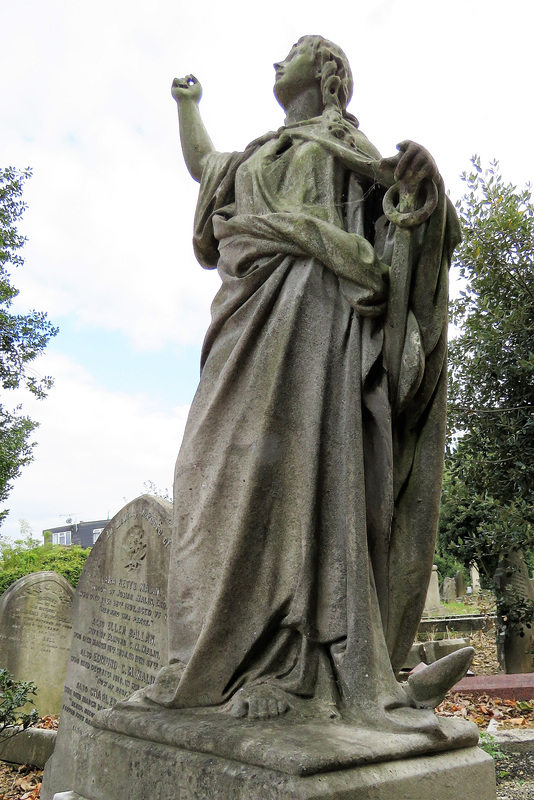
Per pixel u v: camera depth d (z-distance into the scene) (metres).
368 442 2.52
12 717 6.34
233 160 3.37
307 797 1.65
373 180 3.04
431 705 2.16
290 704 2.17
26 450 17.42
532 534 6.98
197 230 3.40
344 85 3.45
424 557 2.55
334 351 2.62
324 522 2.43
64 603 8.56
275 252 2.84
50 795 5.50
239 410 2.69
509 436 7.11
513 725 5.57
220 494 2.63
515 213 7.00
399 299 2.61
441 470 2.63
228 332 2.91
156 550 5.13
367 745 1.86
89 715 5.44
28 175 16.31
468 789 1.99
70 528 64.56
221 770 1.89
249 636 2.37
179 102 3.75
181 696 2.34
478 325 7.34
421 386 2.64
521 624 8.49
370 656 2.19
